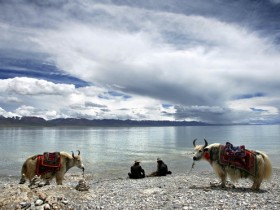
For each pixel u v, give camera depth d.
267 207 9.47
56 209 9.59
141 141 97.69
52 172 14.61
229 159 12.84
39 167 14.27
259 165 12.59
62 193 11.48
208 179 17.94
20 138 115.25
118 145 75.94
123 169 30.12
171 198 11.10
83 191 12.20
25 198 10.35
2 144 77.56
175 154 48.06
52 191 11.65
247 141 86.56
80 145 76.44
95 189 14.72
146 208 9.87
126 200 11.07
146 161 37.78
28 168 14.23
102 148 64.81
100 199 11.27
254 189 12.78
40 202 9.85
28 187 11.68
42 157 14.49
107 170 29.27
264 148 58.38
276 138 104.56
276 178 19.06
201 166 31.52
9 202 10.02
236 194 11.66
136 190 13.62
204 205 9.94
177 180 17.92
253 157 12.66
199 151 13.69
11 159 40.19
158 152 52.75
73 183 19.89
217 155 13.21
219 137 118.75
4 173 27.45
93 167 31.89
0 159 40.19
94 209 9.90
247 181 16.75
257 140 91.75
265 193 12.02
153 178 20.58
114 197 11.64
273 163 33.72
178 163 34.69
